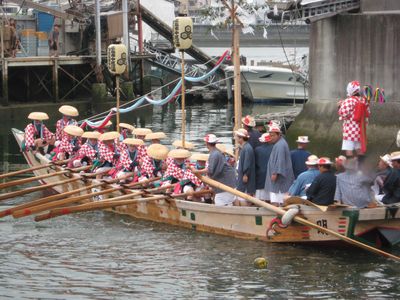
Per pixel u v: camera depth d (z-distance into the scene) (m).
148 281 16.75
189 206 20.20
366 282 16.55
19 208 20.45
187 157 21.19
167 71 57.56
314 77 30.05
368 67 28.22
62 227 20.98
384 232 18.28
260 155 19.72
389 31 27.70
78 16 52.69
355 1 28.95
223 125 42.59
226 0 24.80
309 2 28.92
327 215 18.02
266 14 30.12
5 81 44.94
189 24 23.48
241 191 19.80
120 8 54.81
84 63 49.94
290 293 15.98
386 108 26.30
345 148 22.17
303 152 19.97
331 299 15.68
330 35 29.25
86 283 16.64
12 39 46.56
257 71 53.81
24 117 44.41
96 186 22.12
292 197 18.27
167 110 51.62
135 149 22.77
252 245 19.02
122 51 25.66
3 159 31.69
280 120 35.69
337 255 18.27
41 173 25.83
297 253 18.38
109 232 20.45
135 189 21.95
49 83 50.66
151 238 19.81
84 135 23.92
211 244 19.19
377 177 19.58
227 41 68.25
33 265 17.80
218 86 58.00
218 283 16.59
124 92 51.47
